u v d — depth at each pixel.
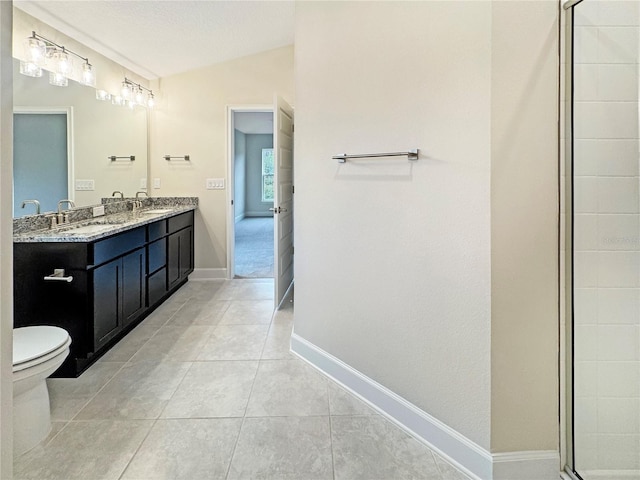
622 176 1.50
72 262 2.41
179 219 4.33
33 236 2.37
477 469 1.58
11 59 0.87
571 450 1.57
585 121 1.49
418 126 1.77
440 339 1.71
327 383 2.34
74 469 1.61
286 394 2.22
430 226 1.74
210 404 2.11
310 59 2.46
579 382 1.55
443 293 1.69
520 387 1.54
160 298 3.80
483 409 1.56
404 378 1.90
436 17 1.67
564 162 1.50
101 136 3.73
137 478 1.57
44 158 2.92
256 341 2.99
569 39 1.47
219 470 1.62
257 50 4.58
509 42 1.46
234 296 4.21
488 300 1.52
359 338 2.16
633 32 1.46
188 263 4.69
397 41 1.85
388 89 1.91
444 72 1.64
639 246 1.51
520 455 1.55
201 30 3.73
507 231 1.50
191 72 4.76
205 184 4.88
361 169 2.09
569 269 1.52
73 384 2.32
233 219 4.97
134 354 2.75
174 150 4.83
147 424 1.93
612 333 1.54
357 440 1.82
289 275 4.41
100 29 3.40
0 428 0.86
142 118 4.66
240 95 4.77
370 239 2.06
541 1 1.47
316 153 2.43
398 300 1.91
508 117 1.48
